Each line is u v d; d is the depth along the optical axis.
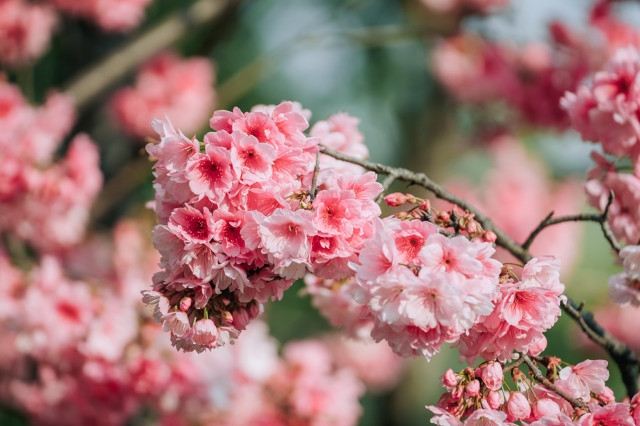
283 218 1.83
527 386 1.97
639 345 5.68
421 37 5.70
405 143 8.27
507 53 6.38
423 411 8.05
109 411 4.48
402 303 1.75
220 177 1.90
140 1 5.70
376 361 6.86
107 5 5.59
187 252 1.92
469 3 6.41
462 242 1.75
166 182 2.00
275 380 4.73
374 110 8.91
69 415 4.58
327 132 2.42
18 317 4.31
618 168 2.76
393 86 8.56
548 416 1.93
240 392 4.68
